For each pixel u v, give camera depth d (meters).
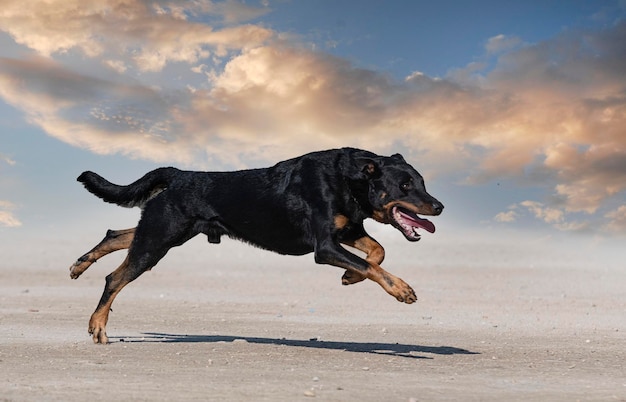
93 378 9.05
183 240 12.39
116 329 14.81
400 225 11.52
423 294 25.16
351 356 11.37
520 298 24.23
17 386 8.46
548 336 14.70
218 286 27.14
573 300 23.62
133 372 9.54
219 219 12.21
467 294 25.27
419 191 11.40
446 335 14.70
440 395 8.48
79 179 12.73
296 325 16.14
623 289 28.16
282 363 10.53
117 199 12.66
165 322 16.30
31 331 13.93
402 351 12.16
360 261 11.27
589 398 8.52
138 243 12.31
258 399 8.01
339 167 11.61
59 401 7.75
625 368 10.88
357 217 11.68
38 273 30.89
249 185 12.05
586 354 12.27
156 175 12.56
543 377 9.95
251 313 18.59
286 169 11.95
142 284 27.62
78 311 17.91
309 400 8.01
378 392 8.55
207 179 12.32
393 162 11.50
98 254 12.70
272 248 12.17
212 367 10.05
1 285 26.08
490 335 14.78
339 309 19.89
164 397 8.02
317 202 11.59
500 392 8.77
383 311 19.58
